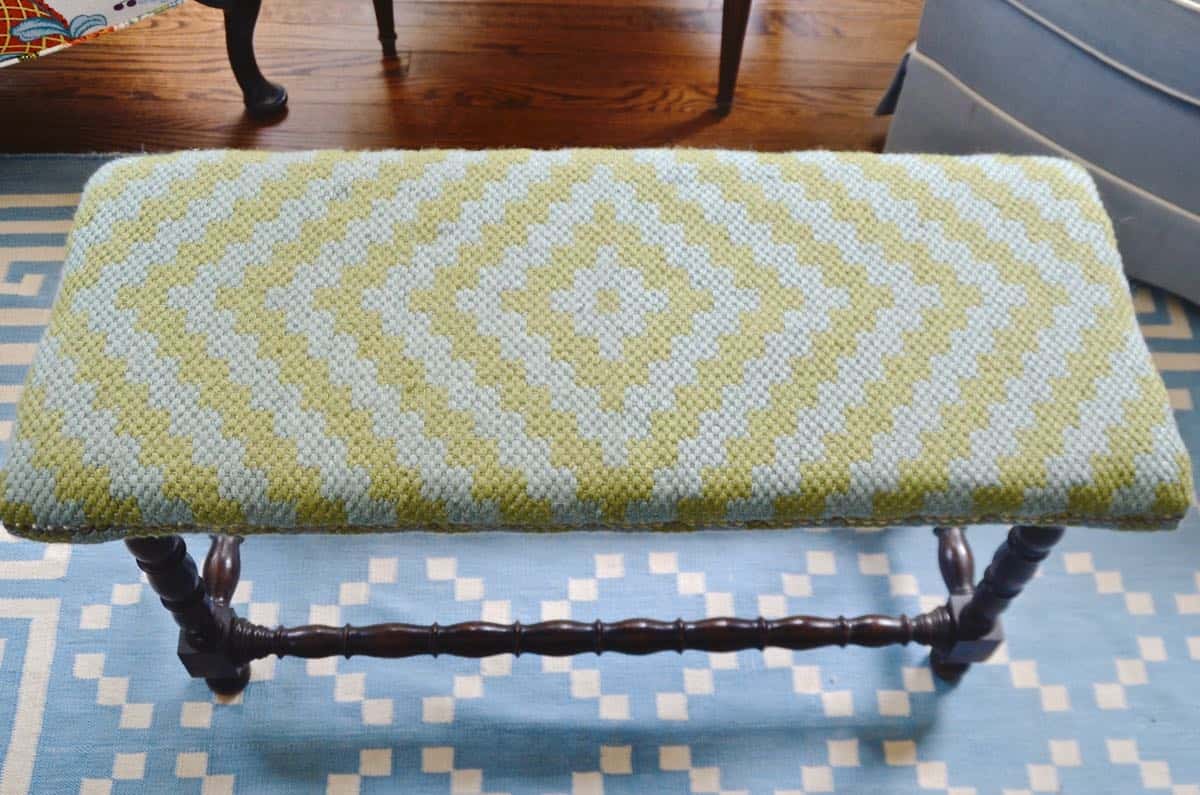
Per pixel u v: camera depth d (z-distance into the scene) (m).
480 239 0.67
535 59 1.30
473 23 1.33
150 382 0.61
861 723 0.90
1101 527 0.65
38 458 0.60
